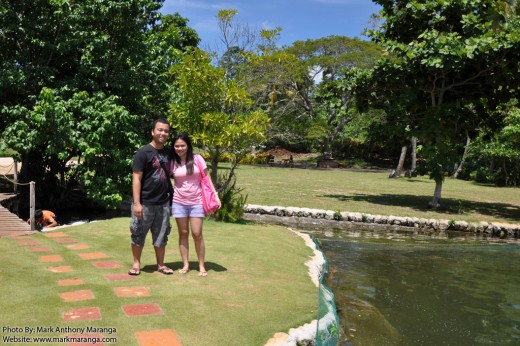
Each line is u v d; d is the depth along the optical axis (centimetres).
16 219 1005
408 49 1588
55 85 1302
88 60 1280
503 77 1688
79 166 1263
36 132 1196
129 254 661
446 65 1516
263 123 1078
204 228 912
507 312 626
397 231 1387
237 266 625
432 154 1686
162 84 1481
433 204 1714
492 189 2617
